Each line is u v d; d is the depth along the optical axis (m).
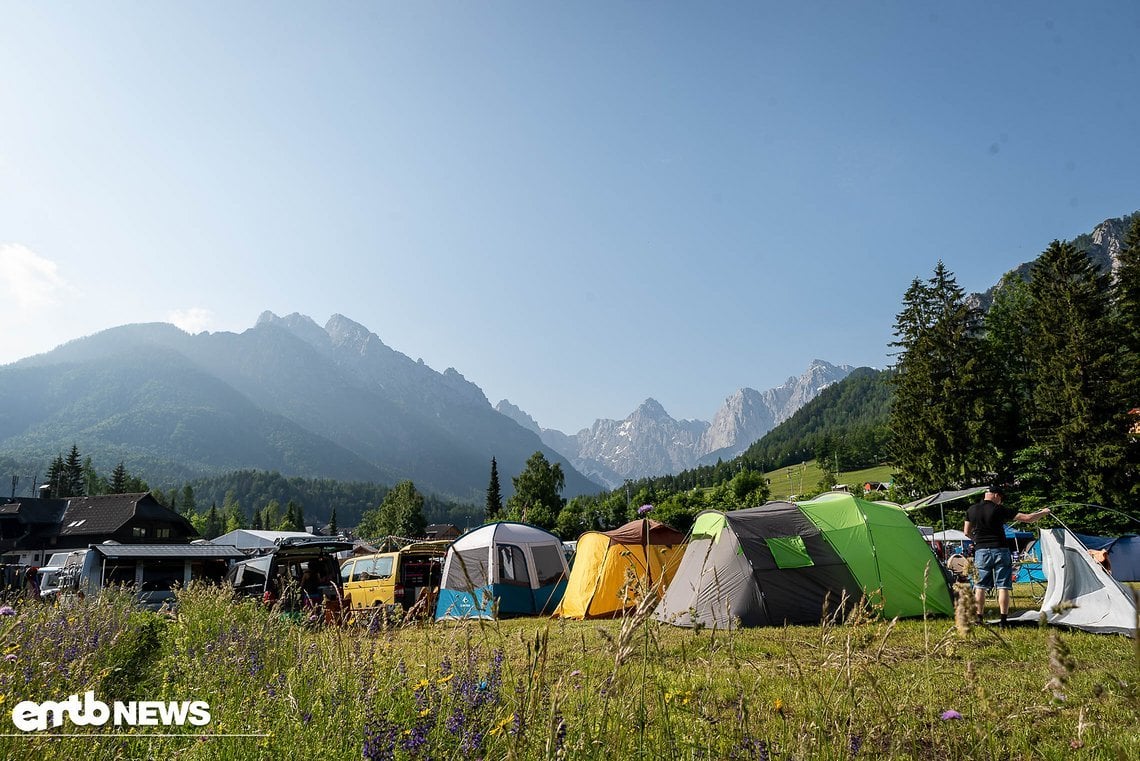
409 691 4.10
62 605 7.65
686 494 128.12
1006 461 45.91
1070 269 44.06
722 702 4.16
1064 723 4.21
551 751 2.78
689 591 12.51
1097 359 40.53
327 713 4.03
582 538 16.03
